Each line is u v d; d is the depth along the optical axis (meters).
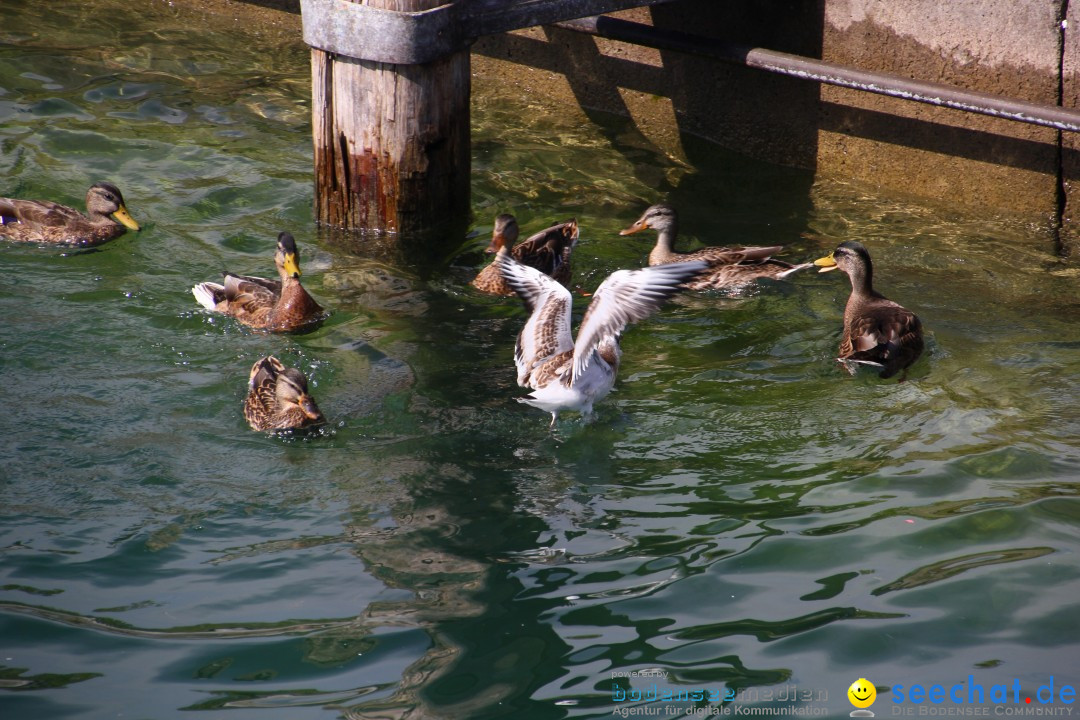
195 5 17.80
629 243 11.91
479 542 7.22
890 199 12.77
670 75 14.23
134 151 13.38
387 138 11.30
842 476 7.90
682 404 8.97
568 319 8.27
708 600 6.58
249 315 10.18
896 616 6.38
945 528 7.21
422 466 8.12
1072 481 7.71
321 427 8.57
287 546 7.16
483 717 5.64
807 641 6.19
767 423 8.66
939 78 12.12
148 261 11.22
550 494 7.77
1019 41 11.47
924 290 10.74
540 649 6.15
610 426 8.66
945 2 11.81
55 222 11.51
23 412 8.58
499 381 9.31
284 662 6.05
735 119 13.89
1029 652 6.06
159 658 6.06
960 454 8.10
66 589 6.63
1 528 7.20
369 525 7.41
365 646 6.20
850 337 9.59
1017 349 9.64
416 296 10.71
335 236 11.80
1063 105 11.37
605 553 7.09
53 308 10.21
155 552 7.05
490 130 14.49
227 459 8.16
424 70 11.08
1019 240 11.74
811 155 13.45
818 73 12.06
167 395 9.00
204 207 12.26
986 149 12.13
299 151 13.60
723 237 11.98
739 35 13.50
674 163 13.84
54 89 14.84
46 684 5.81
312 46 11.16
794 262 11.41
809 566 6.89
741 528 7.32
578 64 14.98
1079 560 6.83
